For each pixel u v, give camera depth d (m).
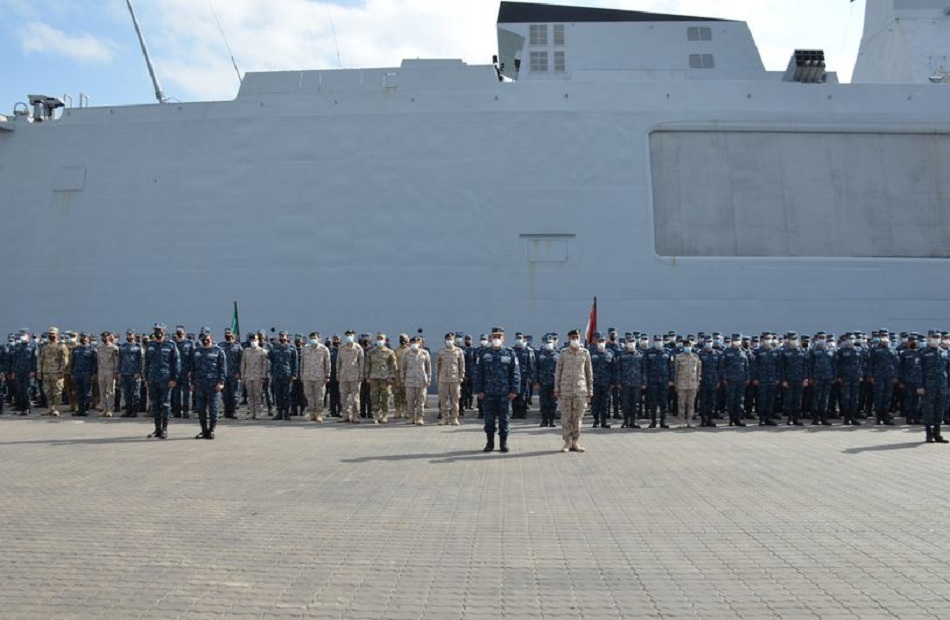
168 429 14.09
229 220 19.52
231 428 14.52
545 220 19.06
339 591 4.65
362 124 19.61
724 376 15.38
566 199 19.14
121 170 20.08
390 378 15.91
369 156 19.48
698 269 18.86
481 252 19.02
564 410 11.12
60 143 20.47
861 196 19.66
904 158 19.91
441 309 18.83
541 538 5.96
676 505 7.21
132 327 19.39
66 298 19.70
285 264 19.22
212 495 7.61
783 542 5.86
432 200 19.23
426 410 18.66
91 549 5.59
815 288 18.95
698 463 9.89
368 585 4.77
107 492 7.74
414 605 4.41
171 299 19.36
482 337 16.80
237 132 19.84
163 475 8.79
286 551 5.55
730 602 4.47
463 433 13.67
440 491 7.86
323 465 9.60
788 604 4.43
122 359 16.36
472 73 19.86
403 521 6.51
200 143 19.92
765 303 18.83
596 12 22.88
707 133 19.73
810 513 6.87
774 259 19.00
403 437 12.95
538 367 15.34
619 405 17.55
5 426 14.40
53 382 16.66
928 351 12.48
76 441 12.04
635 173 19.28
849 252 19.36
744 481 8.52
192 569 5.10
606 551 5.59
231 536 5.98
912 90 19.89
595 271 18.88
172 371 12.65
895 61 22.86
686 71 22.03
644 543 5.82
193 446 11.52
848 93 19.83
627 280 18.83
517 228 19.06
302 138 19.67
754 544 5.80
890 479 8.63
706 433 13.85
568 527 6.32
